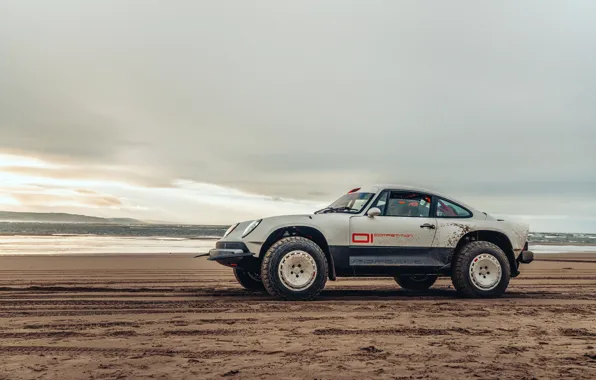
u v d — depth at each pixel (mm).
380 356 3328
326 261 6246
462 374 2914
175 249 19578
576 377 2869
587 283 8852
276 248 6113
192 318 4750
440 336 4016
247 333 4062
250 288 7230
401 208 6777
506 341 3842
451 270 6723
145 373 2885
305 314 5031
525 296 6828
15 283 7875
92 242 23969
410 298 6535
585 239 47031
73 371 2918
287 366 3057
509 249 6996
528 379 2816
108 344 3635
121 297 6352
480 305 5785
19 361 3148
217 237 34531
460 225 6809
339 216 6516
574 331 4254
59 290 7047
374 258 6484
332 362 3162
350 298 6430
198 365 3068
